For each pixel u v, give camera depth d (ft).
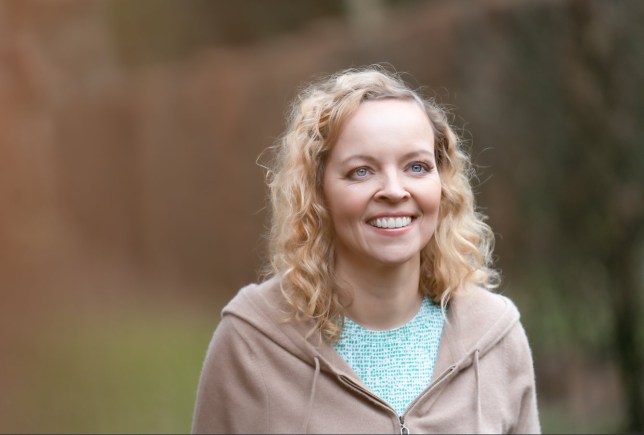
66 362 28.37
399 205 8.07
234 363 8.55
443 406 8.44
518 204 23.63
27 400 24.57
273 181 8.98
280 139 9.66
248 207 41.01
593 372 22.71
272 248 8.98
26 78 33.81
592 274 21.97
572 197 22.21
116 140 46.93
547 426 21.61
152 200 45.68
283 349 8.46
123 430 22.84
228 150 41.78
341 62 35.06
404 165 8.14
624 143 21.11
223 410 8.63
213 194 42.75
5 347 29.14
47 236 37.58
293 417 8.29
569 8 22.06
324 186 8.45
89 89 48.83
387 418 8.28
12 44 33.12
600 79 21.47
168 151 44.86
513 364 8.87
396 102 8.25
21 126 34.24
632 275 21.39
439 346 8.64
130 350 31.14
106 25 56.39
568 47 22.20
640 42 20.76
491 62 24.97
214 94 42.37
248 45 63.46
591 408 22.45
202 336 34.60
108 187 46.50
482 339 8.68
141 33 62.34
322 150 8.38
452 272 8.88
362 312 8.59
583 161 21.95
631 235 21.20
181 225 44.37
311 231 8.49
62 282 37.81
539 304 23.09
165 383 26.68
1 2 32.35
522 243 23.52
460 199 9.04
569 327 22.59
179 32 65.31
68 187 46.50
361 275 8.52
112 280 42.11
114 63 56.65
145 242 45.70
